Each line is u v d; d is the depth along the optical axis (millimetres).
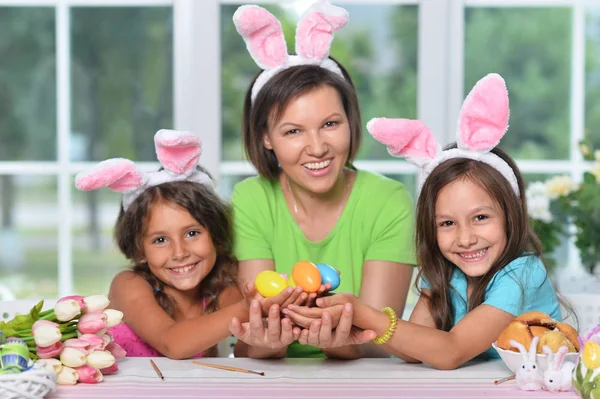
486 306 1341
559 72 4797
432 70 2363
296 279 1252
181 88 2379
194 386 1144
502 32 4223
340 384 1160
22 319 1186
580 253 2045
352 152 1588
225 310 1344
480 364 1327
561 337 1165
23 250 8961
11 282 8797
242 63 3996
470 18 4199
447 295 1466
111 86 6121
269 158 1617
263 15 1503
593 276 2055
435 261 1456
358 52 4402
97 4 2455
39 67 6070
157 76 6121
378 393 1108
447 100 2375
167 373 1223
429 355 1262
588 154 2127
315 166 1495
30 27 5891
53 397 1081
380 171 2438
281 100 1473
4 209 8953
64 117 2459
